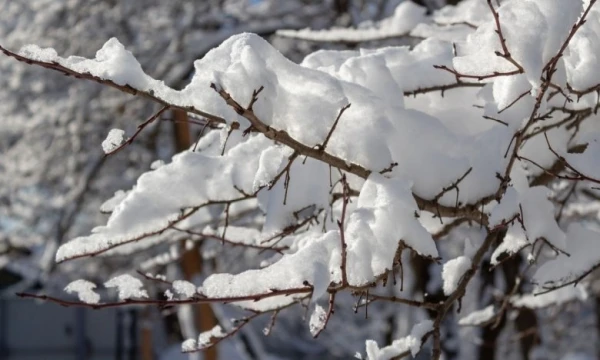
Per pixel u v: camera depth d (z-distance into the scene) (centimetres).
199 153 275
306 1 977
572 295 370
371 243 211
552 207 256
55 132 1081
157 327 1636
